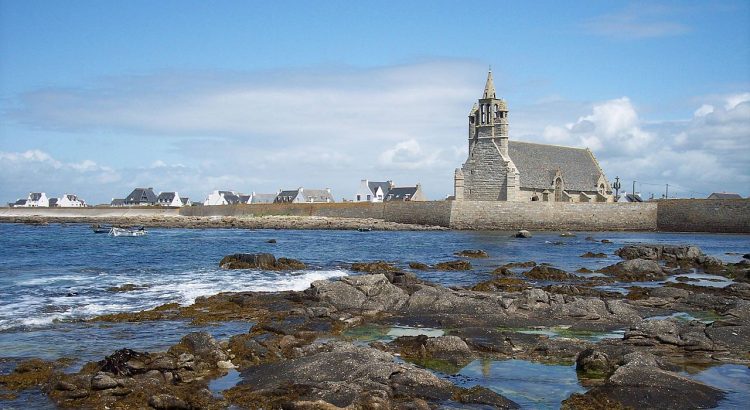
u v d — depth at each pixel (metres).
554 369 16.75
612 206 98.00
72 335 19.89
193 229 96.44
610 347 17.80
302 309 23.33
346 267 40.53
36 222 115.75
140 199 199.12
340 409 12.61
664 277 37.59
